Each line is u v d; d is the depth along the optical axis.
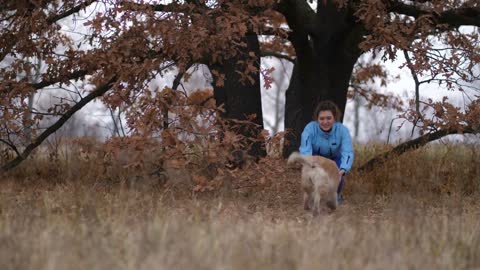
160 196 13.85
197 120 14.48
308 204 12.72
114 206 11.89
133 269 7.20
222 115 19.11
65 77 17.06
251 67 14.48
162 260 7.44
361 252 8.30
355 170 17.91
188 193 14.85
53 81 17.25
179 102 14.53
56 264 7.21
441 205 15.12
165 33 14.18
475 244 9.30
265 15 15.19
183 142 14.31
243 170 14.74
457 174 17.73
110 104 14.73
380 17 15.24
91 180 16.45
